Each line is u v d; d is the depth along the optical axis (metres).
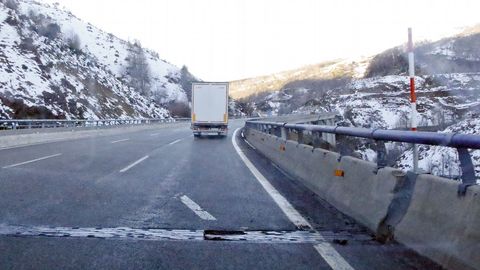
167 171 11.45
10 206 6.78
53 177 9.89
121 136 30.45
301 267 4.25
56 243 4.94
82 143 22.19
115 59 160.38
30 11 117.62
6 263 4.25
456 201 4.07
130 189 8.57
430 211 4.46
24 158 13.99
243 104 181.50
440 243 4.14
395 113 50.16
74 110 56.78
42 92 53.97
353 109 65.19
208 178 10.30
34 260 4.35
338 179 7.38
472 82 48.91
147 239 5.17
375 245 4.98
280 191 8.59
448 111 35.31
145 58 167.12
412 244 4.58
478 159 9.31
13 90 49.03
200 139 27.36
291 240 5.19
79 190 8.30
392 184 5.32
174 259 4.46
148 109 99.12
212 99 29.91
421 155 10.32
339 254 4.65
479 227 3.66
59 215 6.26
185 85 167.12
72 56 87.50
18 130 21.50
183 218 6.25
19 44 65.12
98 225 5.76
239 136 31.89
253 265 4.30
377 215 5.45
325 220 6.20
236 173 11.27
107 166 12.23
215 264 4.33
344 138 7.52
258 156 16.14
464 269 3.72
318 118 65.00
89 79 79.81
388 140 5.54
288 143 12.20
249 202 7.47
